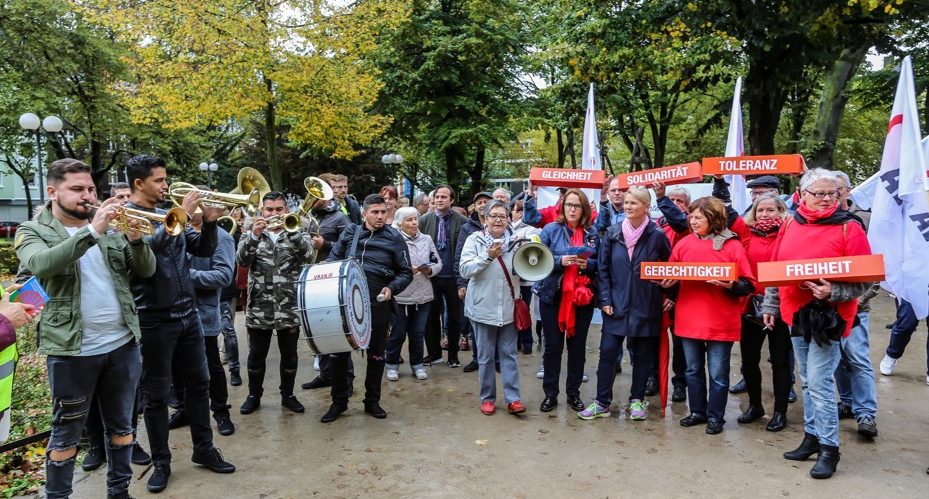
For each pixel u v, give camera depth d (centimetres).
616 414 549
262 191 604
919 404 555
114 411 363
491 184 3569
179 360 420
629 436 494
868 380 477
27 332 723
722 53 1230
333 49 1413
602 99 1579
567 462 443
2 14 2203
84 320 341
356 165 2950
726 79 1327
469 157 2533
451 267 723
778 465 434
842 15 1224
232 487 407
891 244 566
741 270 482
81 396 341
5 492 402
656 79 1491
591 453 459
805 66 1291
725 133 2208
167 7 1274
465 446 475
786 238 430
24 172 2803
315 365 706
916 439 477
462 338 816
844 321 404
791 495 387
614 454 457
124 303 354
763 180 523
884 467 427
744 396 598
